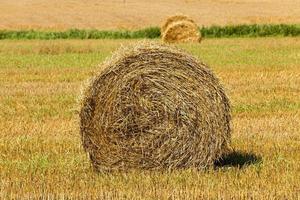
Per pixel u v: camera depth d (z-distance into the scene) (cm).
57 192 1354
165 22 5397
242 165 1609
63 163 1617
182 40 5241
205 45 4938
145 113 1555
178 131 1557
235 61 3728
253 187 1373
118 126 1557
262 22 7200
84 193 1343
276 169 1532
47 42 5466
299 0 8788
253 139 1877
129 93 1559
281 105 2406
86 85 1585
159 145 1555
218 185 1390
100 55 4266
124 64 1570
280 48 4609
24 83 2997
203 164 1562
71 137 1920
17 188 1388
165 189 1366
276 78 3058
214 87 1573
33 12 8000
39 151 1758
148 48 1579
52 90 2789
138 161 1558
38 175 1502
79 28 6931
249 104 2422
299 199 1289
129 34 6228
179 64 1570
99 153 1567
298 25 6275
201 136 1562
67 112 2311
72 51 4559
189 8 8194
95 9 8212
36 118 2219
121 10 8112
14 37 6306
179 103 1557
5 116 2256
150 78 1562
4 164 1612
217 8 8194
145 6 8394
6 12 7969
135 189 1373
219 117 1569
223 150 1585
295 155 1683
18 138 1900
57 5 8500
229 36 6200
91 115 1570
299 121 2122
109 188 1385
